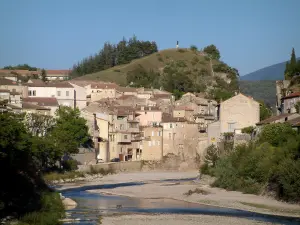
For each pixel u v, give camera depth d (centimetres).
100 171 16062
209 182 13588
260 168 11156
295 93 15075
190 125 19375
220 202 10144
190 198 10869
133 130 19138
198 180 14650
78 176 14825
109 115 18600
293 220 8181
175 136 19262
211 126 17475
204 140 18900
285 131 12188
